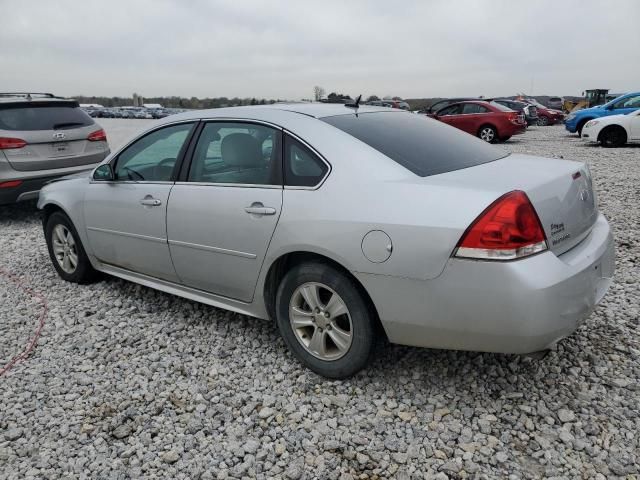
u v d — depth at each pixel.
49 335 4.00
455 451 2.58
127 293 4.73
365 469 2.51
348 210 2.87
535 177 2.85
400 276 2.71
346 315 3.04
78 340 3.90
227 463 2.59
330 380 3.19
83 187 4.58
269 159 3.30
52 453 2.71
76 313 4.37
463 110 18.73
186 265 3.79
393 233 2.70
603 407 2.84
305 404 3.00
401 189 2.78
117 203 4.20
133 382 3.30
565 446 2.58
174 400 3.09
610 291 4.27
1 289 4.99
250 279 3.40
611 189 8.30
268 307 3.44
